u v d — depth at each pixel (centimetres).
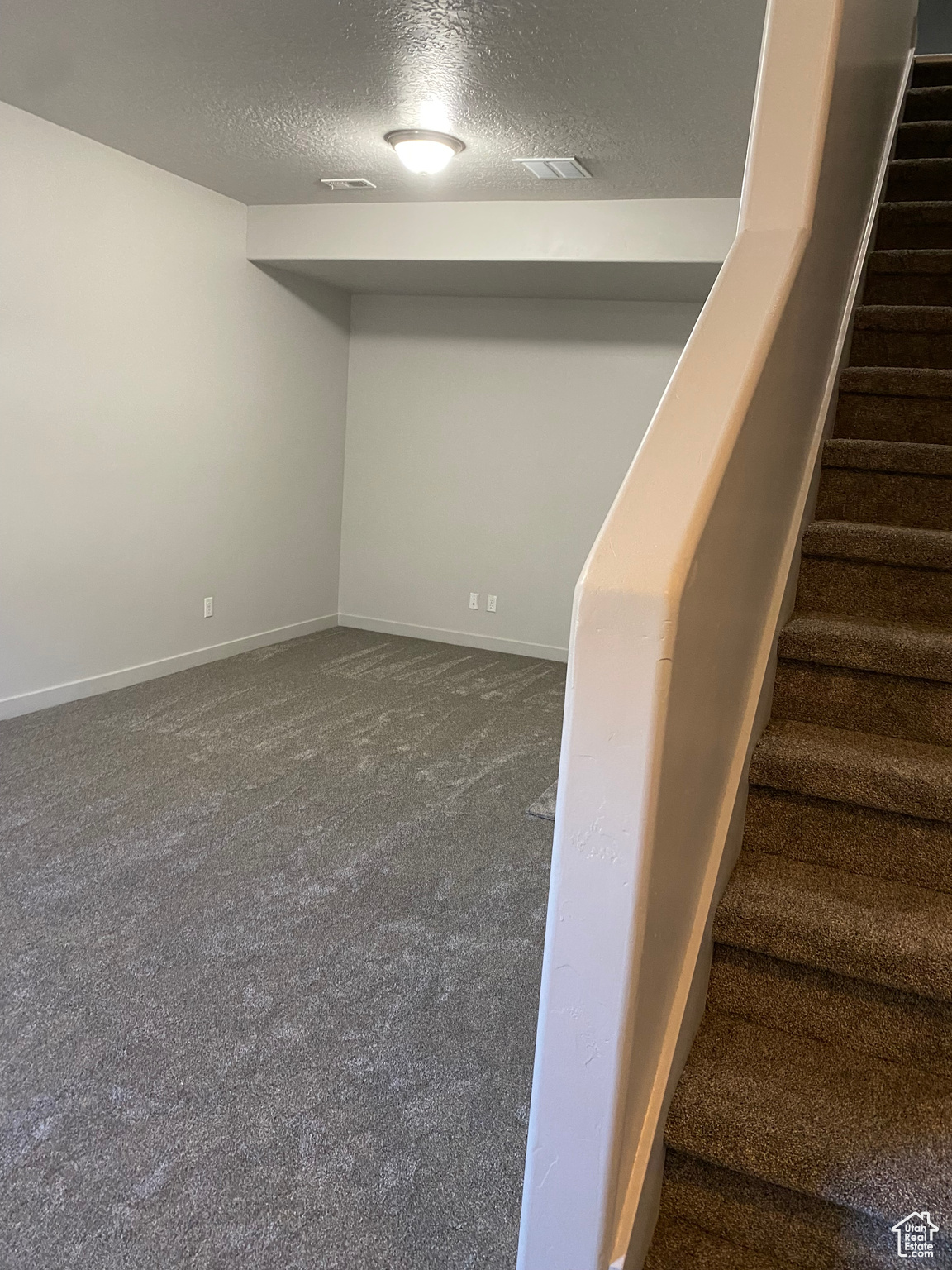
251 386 530
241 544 545
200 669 520
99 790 347
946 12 512
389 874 297
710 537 108
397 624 640
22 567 405
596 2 244
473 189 436
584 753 102
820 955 139
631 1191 118
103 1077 197
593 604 98
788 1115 126
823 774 157
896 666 170
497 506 598
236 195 484
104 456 438
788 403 156
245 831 322
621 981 105
